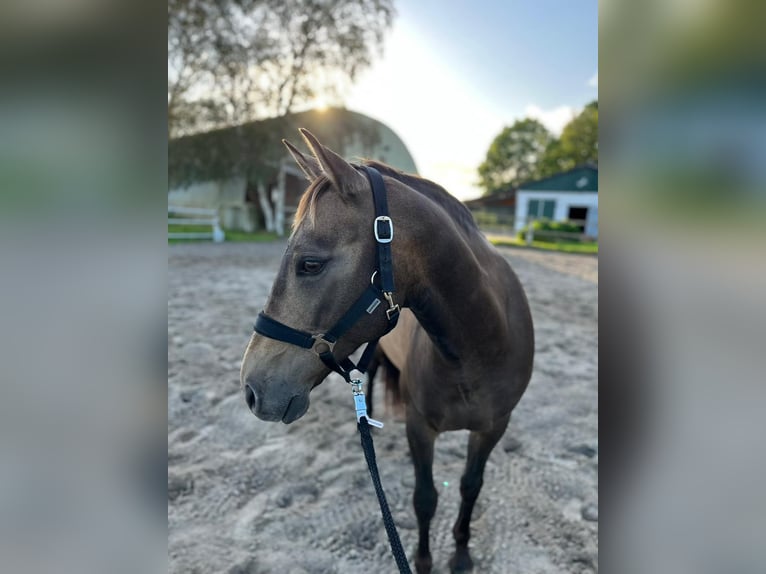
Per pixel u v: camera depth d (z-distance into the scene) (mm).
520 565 2043
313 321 1234
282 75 15641
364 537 2189
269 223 17391
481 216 24109
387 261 1238
